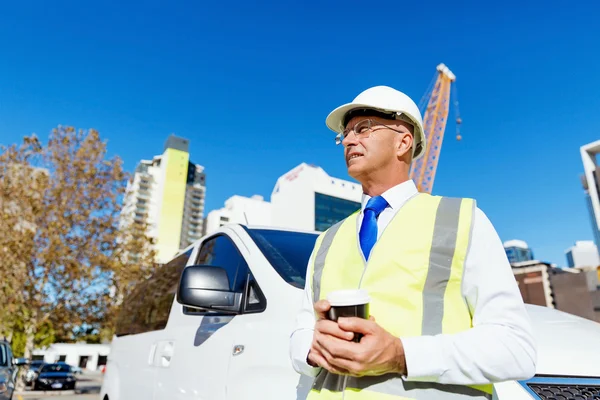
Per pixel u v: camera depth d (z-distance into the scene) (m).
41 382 21.94
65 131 19.33
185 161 136.38
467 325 1.11
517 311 1.08
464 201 1.22
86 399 19.44
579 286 55.31
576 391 1.45
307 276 1.51
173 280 3.34
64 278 18.31
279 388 1.64
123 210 20.67
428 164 47.94
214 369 2.04
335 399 1.13
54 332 20.47
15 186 18.50
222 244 2.78
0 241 17.64
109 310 19.33
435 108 49.62
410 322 1.09
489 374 1.00
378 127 1.39
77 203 18.53
